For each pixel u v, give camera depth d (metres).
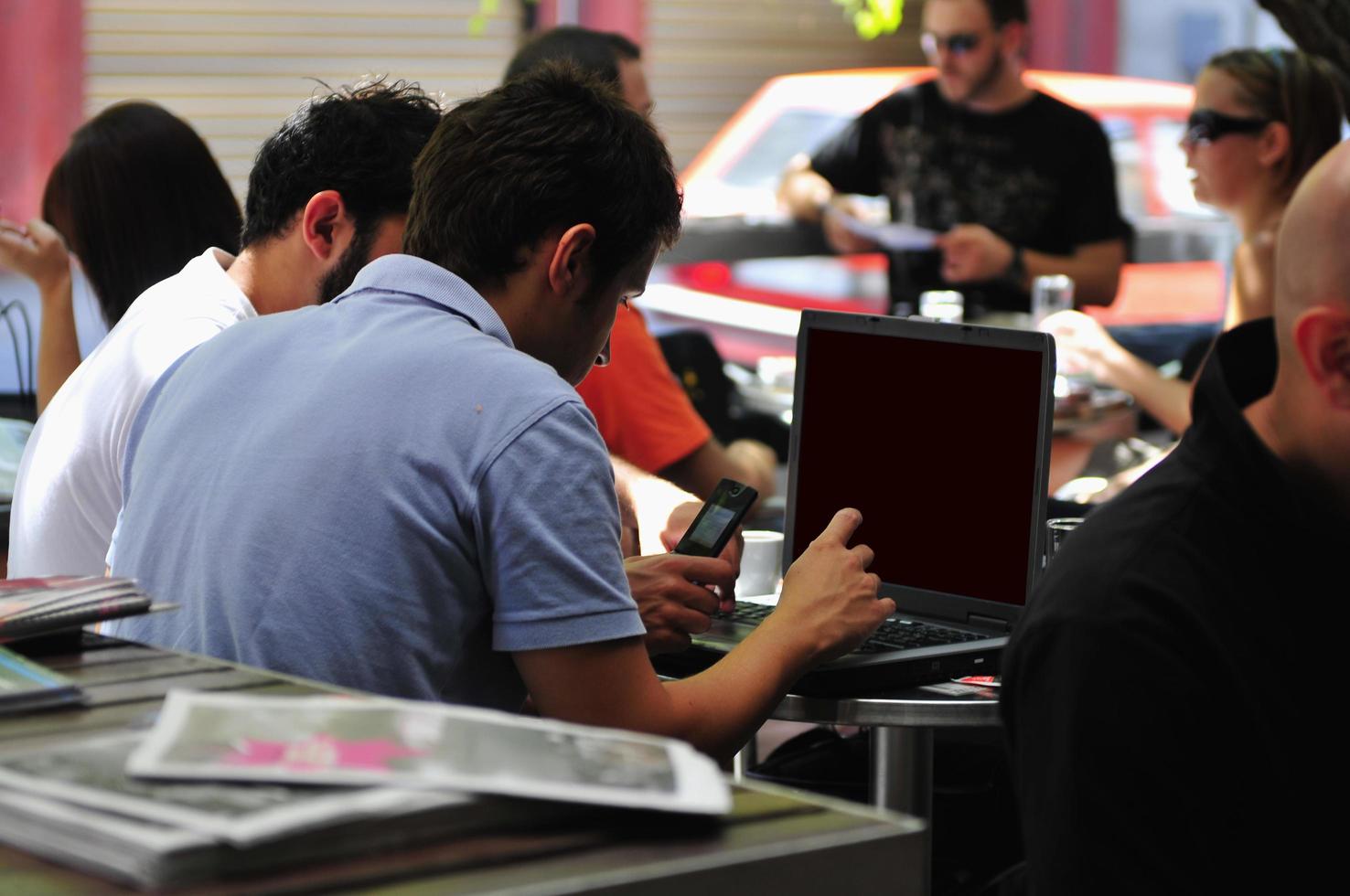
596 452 2.23
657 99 12.21
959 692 2.64
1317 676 1.70
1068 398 5.74
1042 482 2.88
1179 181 9.39
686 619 2.65
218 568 2.26
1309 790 1.71
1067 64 13.96
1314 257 1.67
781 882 1.20
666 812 1.24
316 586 2.19
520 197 2.38
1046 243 7.61
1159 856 1.65
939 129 7.67
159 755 1.19
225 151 10.34
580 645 2.17
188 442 2.41
